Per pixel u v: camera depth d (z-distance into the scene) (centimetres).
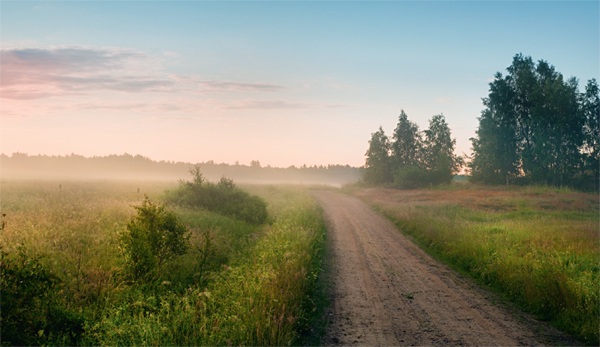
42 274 541
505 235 1387
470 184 5366
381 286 896
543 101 4462
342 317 690
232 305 651
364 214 2511
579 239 1304
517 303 777
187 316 597
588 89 4272
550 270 834
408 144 6738
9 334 484
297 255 1007
